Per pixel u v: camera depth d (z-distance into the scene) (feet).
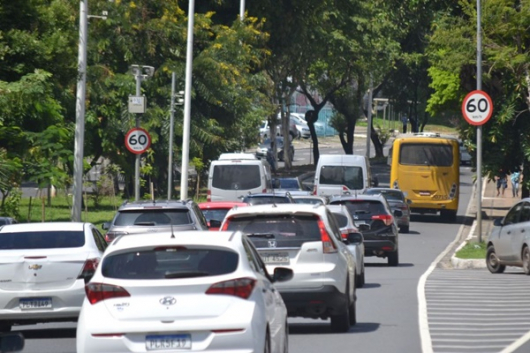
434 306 153.38
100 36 369.09
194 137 396.98
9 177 215.92
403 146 404.36
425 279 199.93
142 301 80.38
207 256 82.89
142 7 386.32
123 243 84.53
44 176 233.96
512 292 172.55
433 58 380.37
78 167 242.17
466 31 310.86
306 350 111.75
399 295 170.81
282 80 592.60
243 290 81.00
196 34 398.01
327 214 128.88
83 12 240.94
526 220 206.39
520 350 110.22
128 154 387.96
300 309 122.11
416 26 576.61
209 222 225.56
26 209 351.67
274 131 615.16
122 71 384.88
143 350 79.66
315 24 474.08
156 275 82.12
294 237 122.62
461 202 504.43
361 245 188.14
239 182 327.47
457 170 401.08
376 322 136.67
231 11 454.81
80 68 240.73
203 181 449.06
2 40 209.26
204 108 416.87
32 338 129.29
